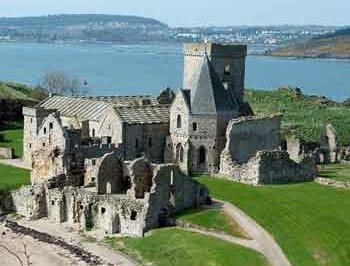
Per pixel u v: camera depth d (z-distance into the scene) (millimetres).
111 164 122438
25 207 126625
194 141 143375
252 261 94562
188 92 145375
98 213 118562
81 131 143000
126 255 105000
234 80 161375
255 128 145875
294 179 135500
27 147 157375
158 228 112500
